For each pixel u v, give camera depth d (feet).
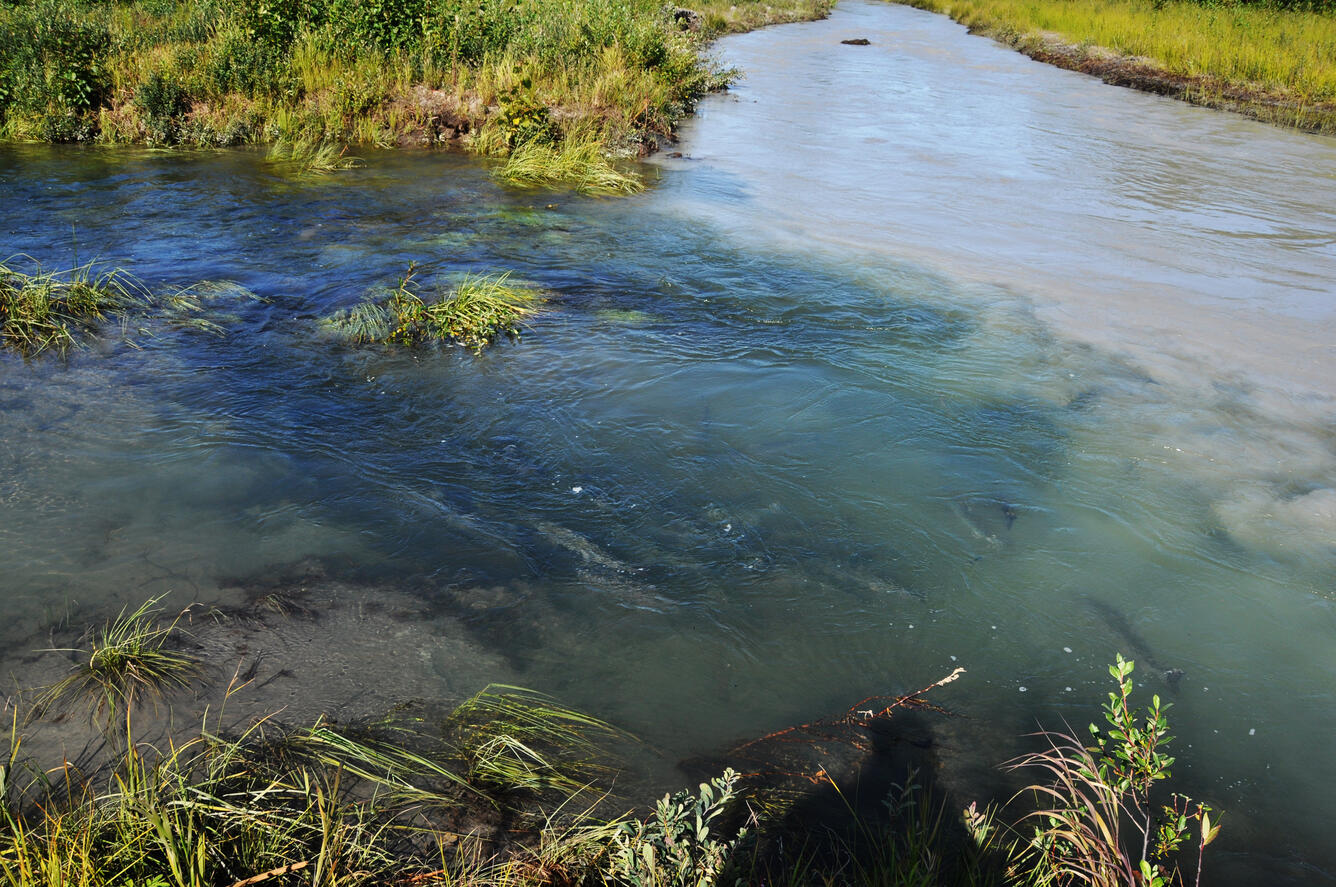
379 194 38.11
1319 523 17.54
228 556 15.26
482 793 11.05
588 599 14.80
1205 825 9.39
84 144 45.09
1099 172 45.19
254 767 11.11
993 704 13.15
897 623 14.66
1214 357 24.57
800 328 25.66
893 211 37.60
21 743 11.24
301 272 28.63
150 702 12.05
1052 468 19.17
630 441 19.61
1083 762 11.03
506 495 17.56
